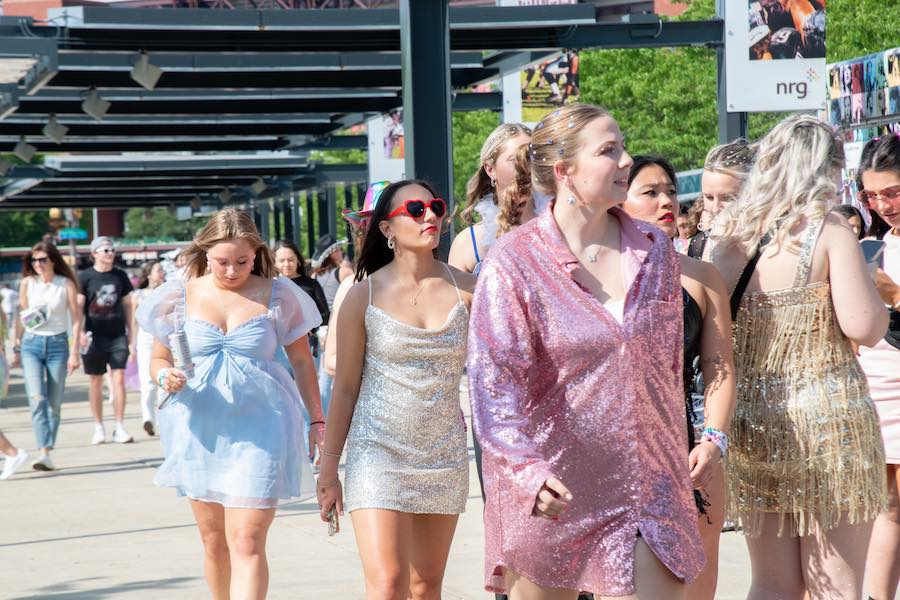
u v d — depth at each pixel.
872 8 23.89
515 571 3.39
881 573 5.06
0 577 7.12
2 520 8.98
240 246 5.58
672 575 3.36
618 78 31.19
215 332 5.59
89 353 13.61
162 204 43.00
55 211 55.75
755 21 12.88
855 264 3.92
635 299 3.37
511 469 3.21
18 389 22.89
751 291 4.01
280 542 7.91
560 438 3.36
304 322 5.78
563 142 3.38
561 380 3.35
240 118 21.59
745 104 12.88
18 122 21.39
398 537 4.55
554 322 3.33
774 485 4.01
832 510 3.95
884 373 5.01
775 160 4.01
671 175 4.74
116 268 13.85
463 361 4.70
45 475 11.27
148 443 13.48
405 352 4.61
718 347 3.81
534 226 3.41
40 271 11.74
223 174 30.61
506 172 5.04
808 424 3.93
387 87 17.41
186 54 15.59
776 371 3.98
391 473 4.56
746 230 4.00
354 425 4.69
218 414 5.46
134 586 6.79
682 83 29.86
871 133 14.11
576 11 13.36
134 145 25.12
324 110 19.89
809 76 12.89
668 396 3.40
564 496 3.15
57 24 13.00
